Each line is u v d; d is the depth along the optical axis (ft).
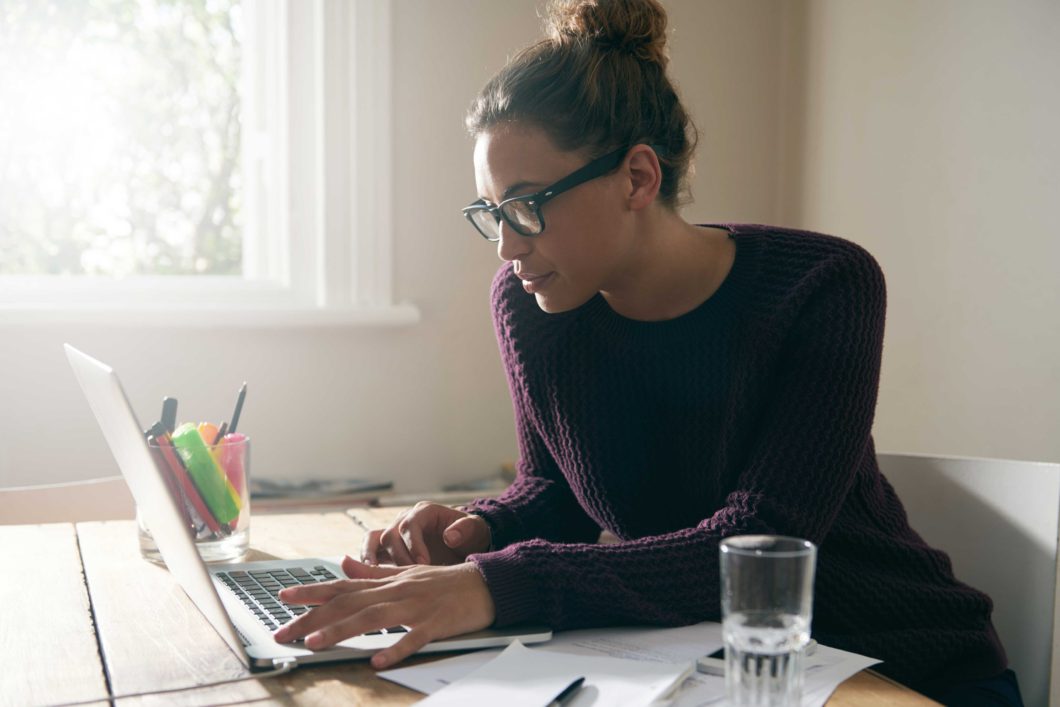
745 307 3.87
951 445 7.45
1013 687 4.00
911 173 7.79
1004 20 6.91
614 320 4.10
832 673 2.87
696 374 3.97
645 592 3.25
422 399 8.67
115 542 4.60
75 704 2.68
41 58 8.04
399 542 4.04
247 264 8.61
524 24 8.71
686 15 9.11
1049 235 6.59
